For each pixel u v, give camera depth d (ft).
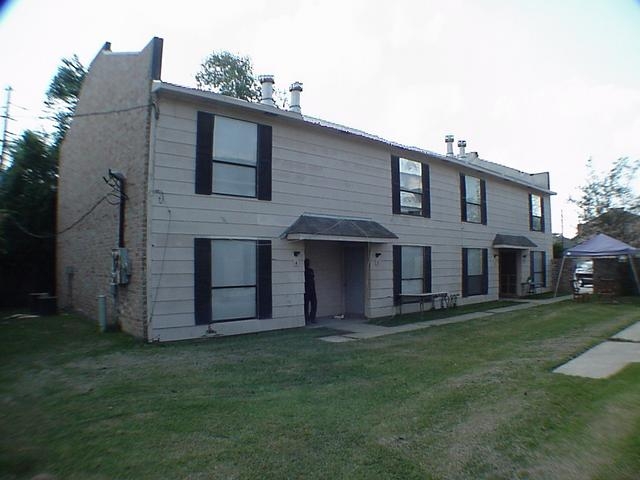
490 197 60.13
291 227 35.27
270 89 37.68
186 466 11.32
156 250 28.81
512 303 55.31
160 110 29.45
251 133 33.86
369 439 12.98
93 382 19.54
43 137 58.95
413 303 46.91
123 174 32.76
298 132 36.78
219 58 100.12
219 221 31.58
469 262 55.42
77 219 45.52
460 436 13.04
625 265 61.62
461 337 30.89
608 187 75.10
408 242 46.21
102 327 32.27
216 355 25.09
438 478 10.61
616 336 29.60
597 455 11.32
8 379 20.20
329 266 43.70
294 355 25.09
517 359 23.15
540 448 11.96
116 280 31.91
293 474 10.88
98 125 39.50
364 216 41.63
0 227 44.06
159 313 28.81
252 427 14.02
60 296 50.78
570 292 71.87
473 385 18.35
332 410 15.60
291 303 35.58
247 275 33.09
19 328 34.76
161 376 20.53
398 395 17.29
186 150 30.35
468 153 72.02
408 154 46.85
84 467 11.30
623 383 17.63
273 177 34.86
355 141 41.22
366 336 31.81
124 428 13.99
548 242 75.10
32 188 55.36
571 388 17.17
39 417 15.14
